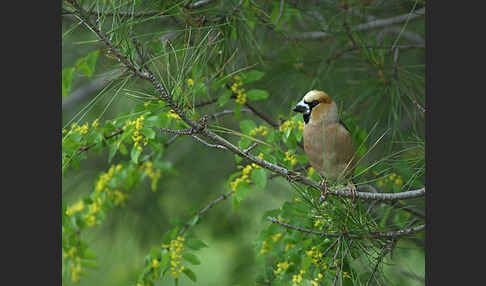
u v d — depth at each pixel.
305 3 8.95
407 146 7.46
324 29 8.78
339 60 9.53
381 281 6.24
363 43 8.25
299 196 6.17
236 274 11.07
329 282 6.27
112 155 6.96
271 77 9.62
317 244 6.68
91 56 5.69
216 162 12.16
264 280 7.00
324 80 9.62
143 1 6.59
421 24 9.25
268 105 9.69
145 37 6.77
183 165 12.03
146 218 11.59
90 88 12.04
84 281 11.08
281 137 7.48
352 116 8.40
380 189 7.86
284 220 7.11
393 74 8.33
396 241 6.20
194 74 6.13
